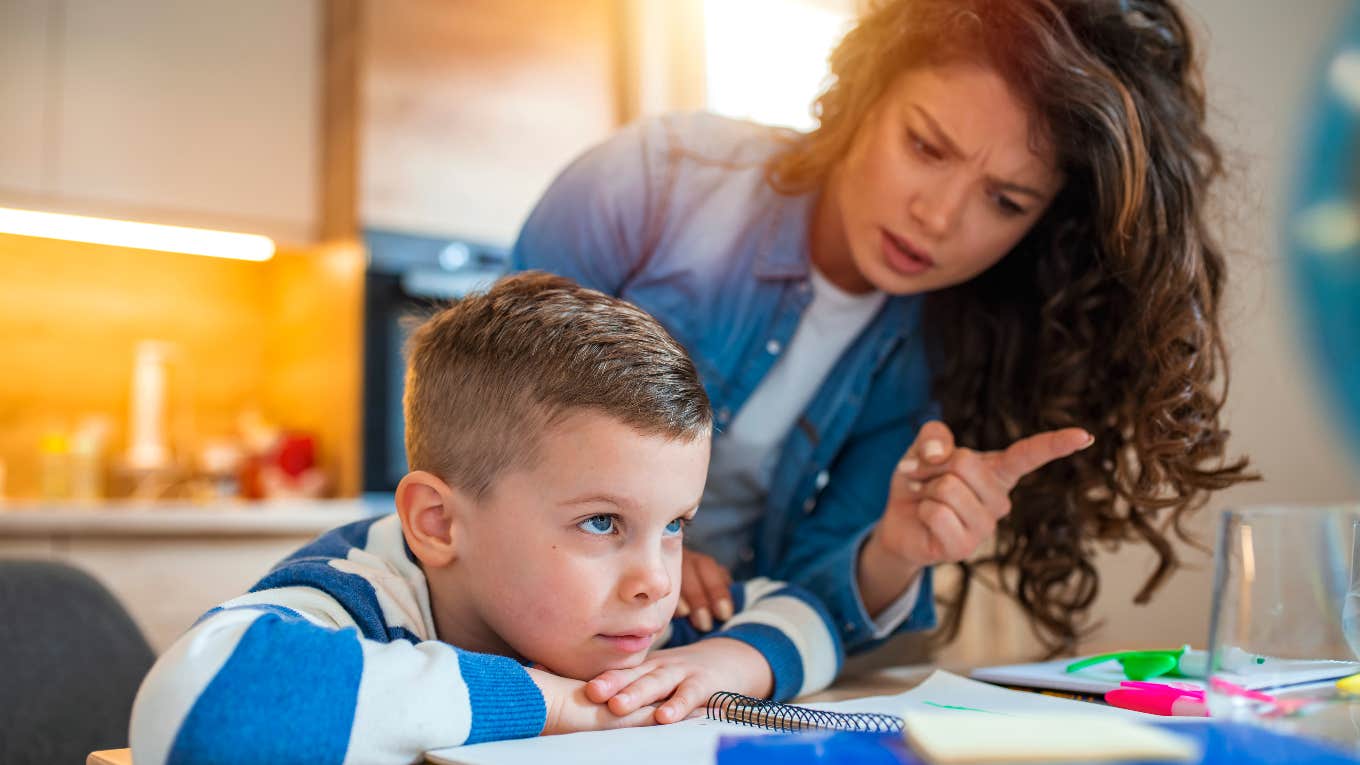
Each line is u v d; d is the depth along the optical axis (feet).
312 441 8.89
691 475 2.37
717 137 4.20
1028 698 2.50
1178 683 2.60
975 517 3.21
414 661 1.95
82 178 8.14
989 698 2.51
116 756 2.06
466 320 2.52
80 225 8.66
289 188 8.95
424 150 8.75
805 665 2.87
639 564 2.34
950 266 3.51
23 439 8.61
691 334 4.09
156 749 1.74
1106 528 4.11
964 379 4.17
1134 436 3.78
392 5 8.71
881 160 3.42
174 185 8.48
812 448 4.19
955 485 3.21
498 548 2.36
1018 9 3.21
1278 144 6.97
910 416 4.22
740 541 4.40
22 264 8.71
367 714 1.81
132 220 8.32
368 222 8.45
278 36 8.99
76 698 3.09
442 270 8.71
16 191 7.90
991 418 4.16
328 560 2.47
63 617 3.15
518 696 2.06
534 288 2.58
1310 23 7.12
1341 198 6.99
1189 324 3.59
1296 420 6.88
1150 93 3.47
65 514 6.71
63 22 8.13
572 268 4.06
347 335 8.47
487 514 2.37
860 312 4.08
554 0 9.46
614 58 9.68
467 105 8.95
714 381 4.08
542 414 2.31
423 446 2.52
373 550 2.61
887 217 3.44
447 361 2.49
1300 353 6.88
